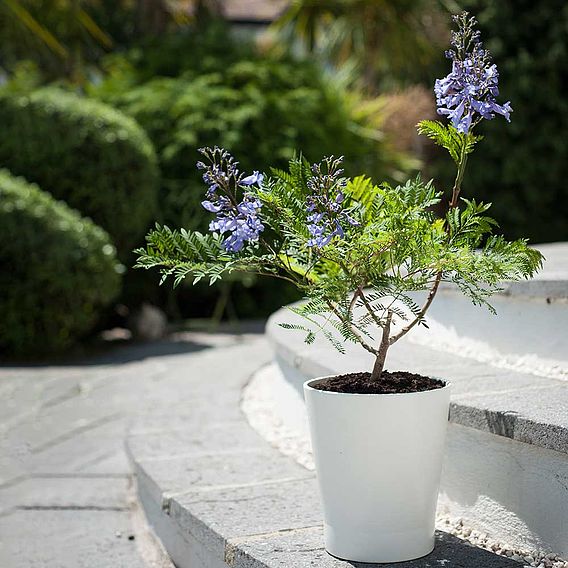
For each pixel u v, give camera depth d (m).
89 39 13.20
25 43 12.38
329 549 2.30
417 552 2.25
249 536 2.46
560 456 2.26
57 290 6.53
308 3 13.10
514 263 2.15
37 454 4.22
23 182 6.88
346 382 2.37
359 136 9.28
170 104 8.72
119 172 7.46
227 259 2.28
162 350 6.86
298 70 9.31
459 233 2.26
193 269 2.28
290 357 3.74
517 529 2.40
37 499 3.64
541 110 11.72
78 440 4.38
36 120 7.35
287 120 8.70
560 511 2.26
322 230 2.12
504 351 3.39
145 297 8.61
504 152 11.78
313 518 2.61
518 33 11.73
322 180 2.18
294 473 3.14
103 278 6.73
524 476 2.37
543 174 11.86
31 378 5.82
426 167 11.73
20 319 6.57
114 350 7.04
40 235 6.48
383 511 2.21
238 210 2.21
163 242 2.33
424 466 2.23
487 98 2.22
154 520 3.18
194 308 9.00
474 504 2.56
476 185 11.92
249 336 7.59
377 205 2.32
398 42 13.03
